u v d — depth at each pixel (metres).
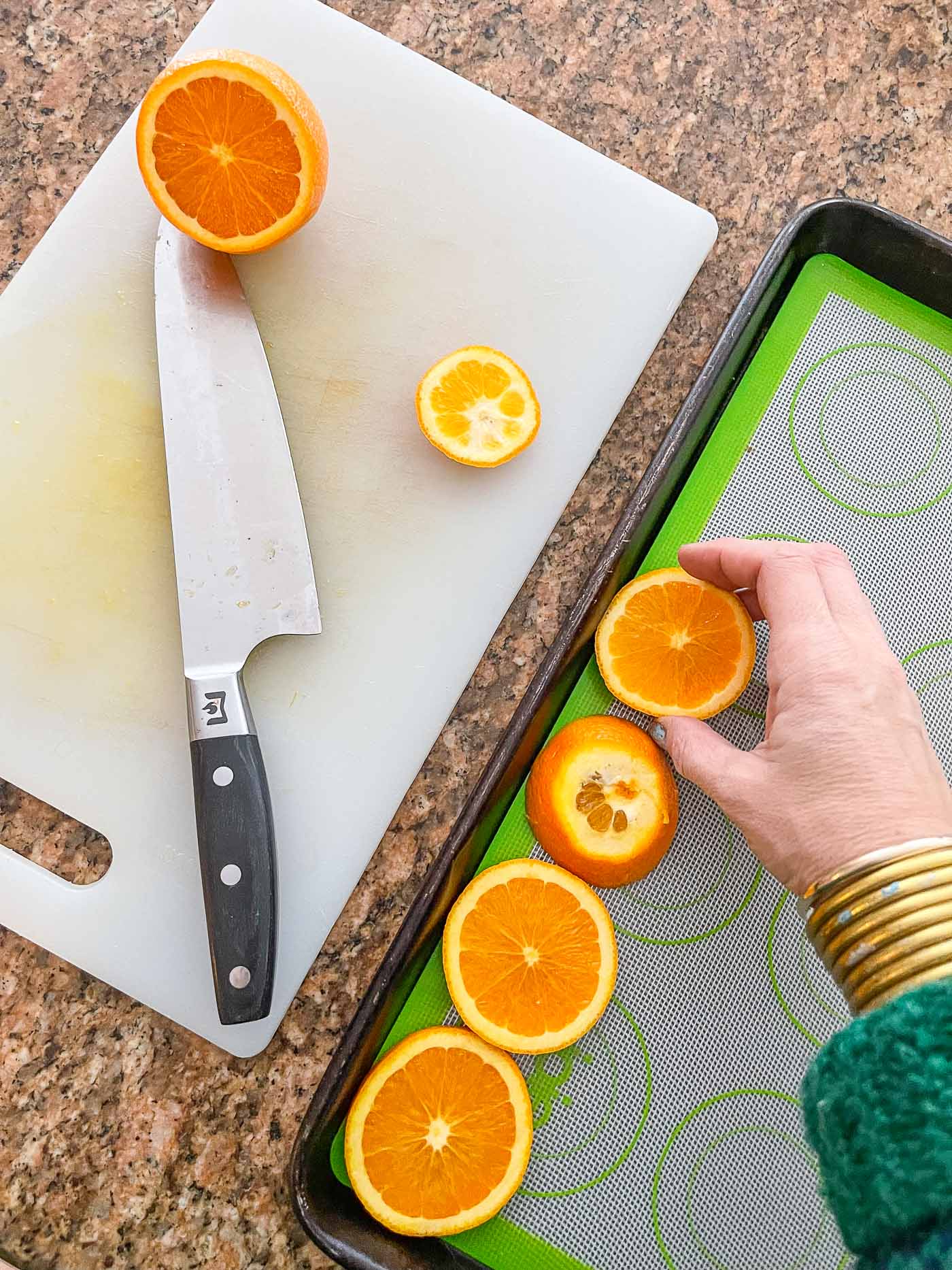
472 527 0.90
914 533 0.87
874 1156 0.43
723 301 0.97
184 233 0.87
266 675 0.88
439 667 0.88
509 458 0.87
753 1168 0.79
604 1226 0.78
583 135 0.99
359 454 0.90
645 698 0.81
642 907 0.82
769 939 0.81
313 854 0.87
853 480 0.88
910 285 0.89
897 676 0.69
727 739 0.83
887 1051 0.44
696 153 0.99
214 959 0.80
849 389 0.89
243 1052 0.85
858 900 0.61
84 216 0.92
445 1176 0.77
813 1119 0.47
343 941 0.88
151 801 0.87
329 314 0.91
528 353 0.91
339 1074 0.76
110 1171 0.86
